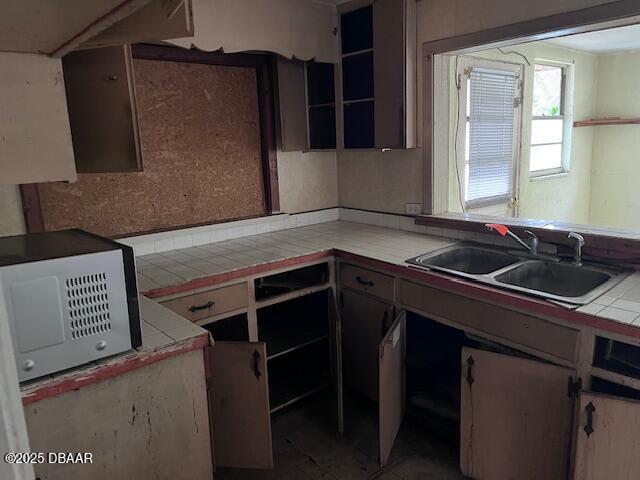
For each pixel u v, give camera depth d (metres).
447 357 2.49
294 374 2.86
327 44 2.89
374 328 2.46
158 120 2.52
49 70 0.98
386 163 3.01
